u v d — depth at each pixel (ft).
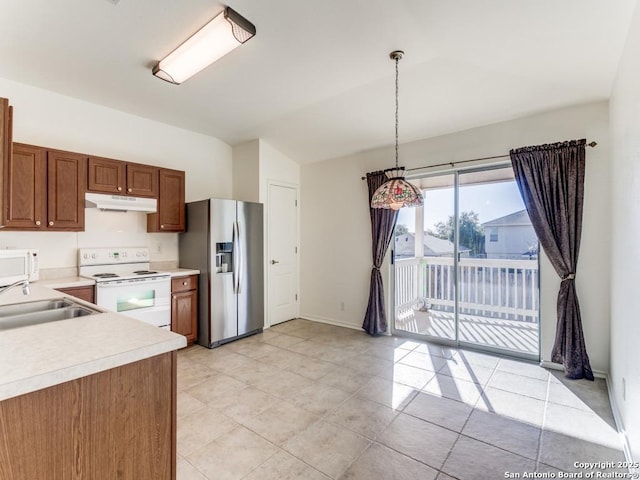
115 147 11.57
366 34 7.47
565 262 9.45
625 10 5.71
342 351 11.55
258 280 13.70
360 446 6.34
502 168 11.41
